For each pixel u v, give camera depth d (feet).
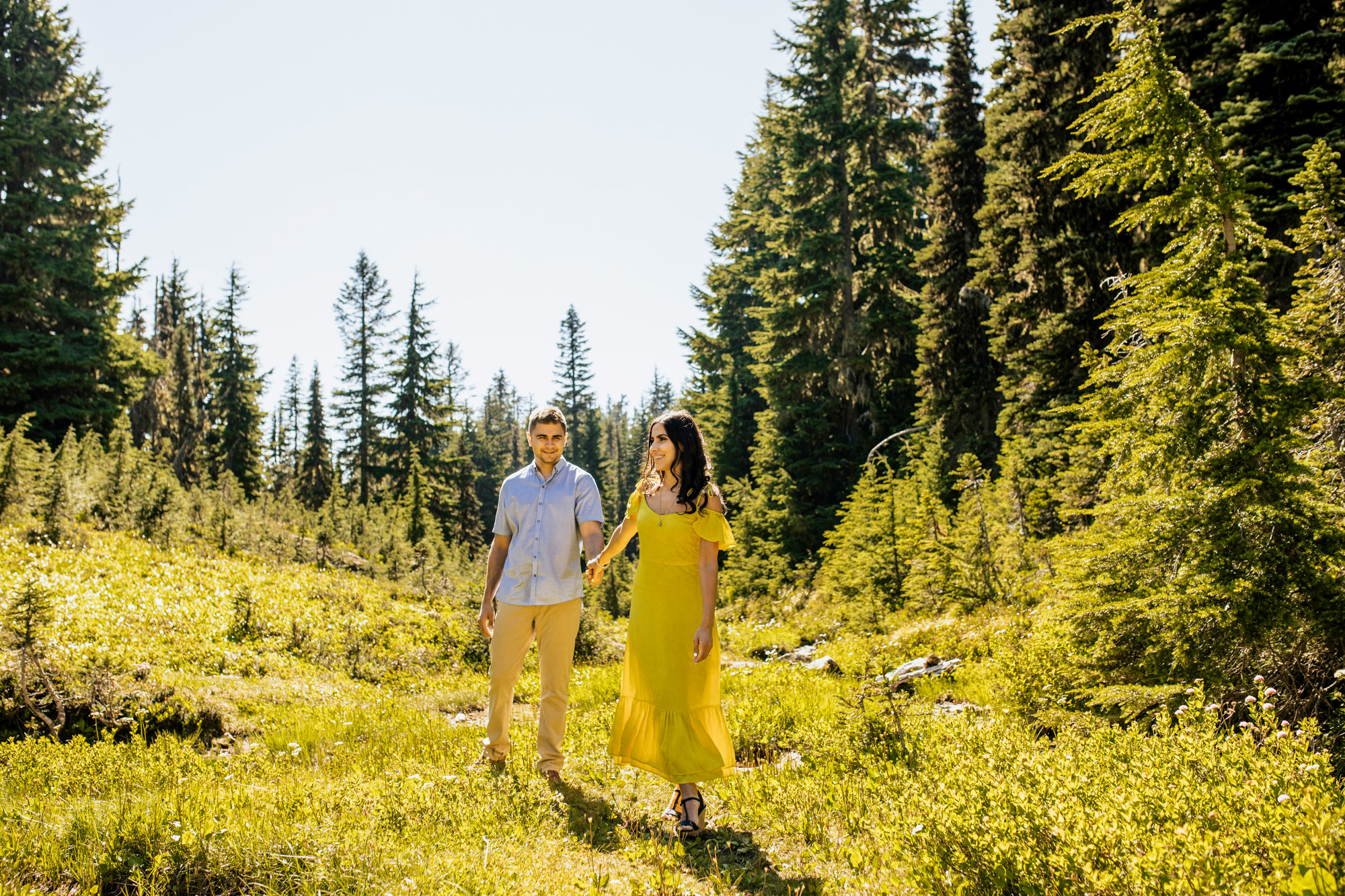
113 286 97.86
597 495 15.57
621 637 47.57
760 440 90.53
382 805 12.02
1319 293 16.25
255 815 10.99
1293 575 12.98
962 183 76.69
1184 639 13.62
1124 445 15.83
